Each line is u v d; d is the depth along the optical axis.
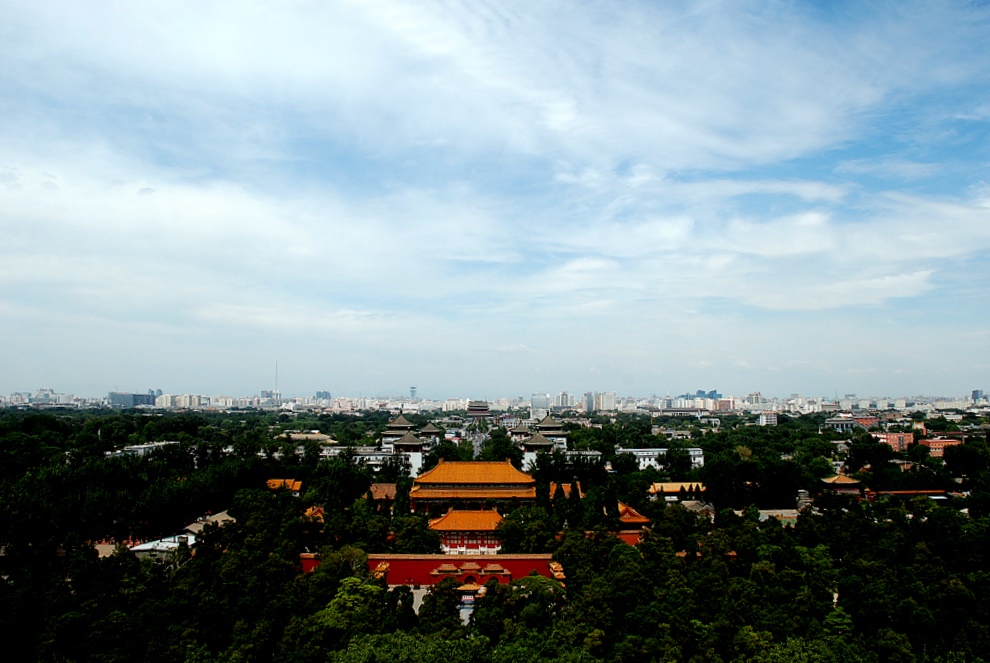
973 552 149.75
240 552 150.12
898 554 151.62
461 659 114.38
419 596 152.12
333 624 127.19
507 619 130.25
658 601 132.12
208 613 127.88
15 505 157.62
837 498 197.88
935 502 195.75
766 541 157.62
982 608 131.12
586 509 178.88
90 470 190.50
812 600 136.25
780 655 117.38
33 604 126.81
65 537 154.25
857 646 123.69
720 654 122.31
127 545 170.62
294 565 152.12
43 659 118.88
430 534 171.00
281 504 180.25
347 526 166.62
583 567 145.88
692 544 159.25
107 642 121.81
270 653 123.62
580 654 117.62
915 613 127.75
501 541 174.88
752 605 131.75
